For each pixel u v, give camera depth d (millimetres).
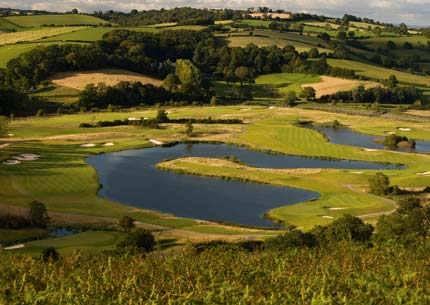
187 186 99625
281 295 27047
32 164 109500
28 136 141500
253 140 144750
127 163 117188
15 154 117688
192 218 80875
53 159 116000
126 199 90188
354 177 105750
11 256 35969
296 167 117188
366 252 36906
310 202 89562
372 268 32500
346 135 159375
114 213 79312
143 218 77062
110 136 145125
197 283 27750
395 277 30438
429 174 106938
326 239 51469
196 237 66625
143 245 56344
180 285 27516
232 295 26547
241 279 29547
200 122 169250
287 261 33750
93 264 32406
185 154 127875
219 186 100312
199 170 110812
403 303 27109
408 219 53875
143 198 91000
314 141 144000
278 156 129375
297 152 132750
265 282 28938
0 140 134875
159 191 95625
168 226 73062
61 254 55719
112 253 42812
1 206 79188
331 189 98750
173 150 132625
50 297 26031
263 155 129875
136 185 99250
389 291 28094
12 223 70438
